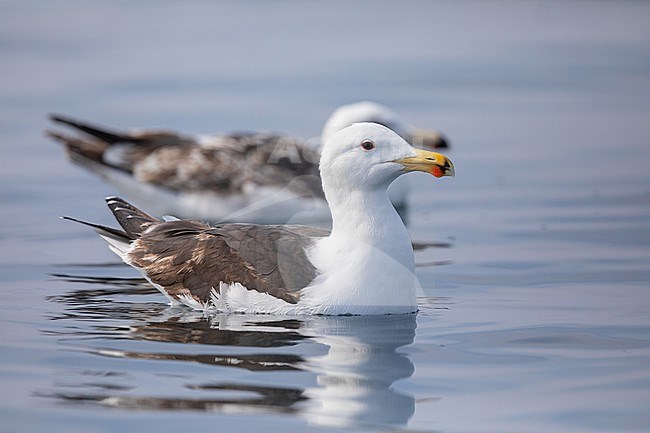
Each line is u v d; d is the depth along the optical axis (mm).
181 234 13008
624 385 9789
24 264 14883
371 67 30203
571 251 15234
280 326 11656
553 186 19297
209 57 31484
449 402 9398
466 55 32000
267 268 12227
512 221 17172
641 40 33594
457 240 16141
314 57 31531
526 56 31719
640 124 23875
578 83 28359
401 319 11977
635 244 15516
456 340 11172
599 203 18047
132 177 19594
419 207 18516
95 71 29734
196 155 19656
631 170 20203
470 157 21625
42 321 11898
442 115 25188
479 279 13859
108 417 8992
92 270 14594
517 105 26094
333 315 12008
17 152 22266
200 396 9438
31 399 9398
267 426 8820
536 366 10320
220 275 12375
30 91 27469
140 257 13047
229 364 10305
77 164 19703
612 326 11648
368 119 19688
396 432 8742
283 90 27297
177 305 12695
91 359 10469
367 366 10266
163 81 28469
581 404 9336
